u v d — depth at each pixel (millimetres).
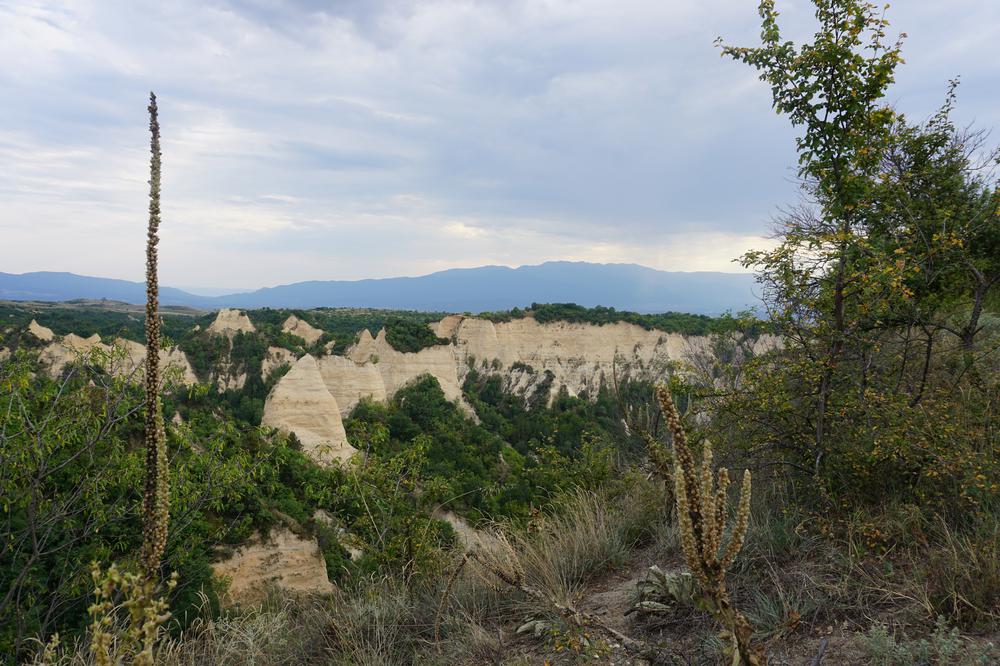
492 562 4879
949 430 4672
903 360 6285
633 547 5953
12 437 6547
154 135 1881
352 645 4582
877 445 4812
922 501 4473
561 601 4410
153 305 1905
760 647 2186
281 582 14961
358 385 58875
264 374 58656
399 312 123000
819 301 5973
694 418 6875
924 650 2967
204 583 8789
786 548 4500
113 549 7676
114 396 7684
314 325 78562
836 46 5527
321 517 16828
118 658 1887
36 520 7016
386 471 8461
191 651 4531
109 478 7605
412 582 6129
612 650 3725
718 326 7355
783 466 5922
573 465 10609
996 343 6430
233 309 63875
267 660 4578
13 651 5945
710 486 2086
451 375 68875
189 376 57594
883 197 6664
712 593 2115
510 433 55344
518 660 3871
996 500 4238
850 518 4578
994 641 3014
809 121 5914
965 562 3580
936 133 8039
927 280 6445
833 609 3617
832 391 5809
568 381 74312
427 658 4297
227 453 9922
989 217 6961
